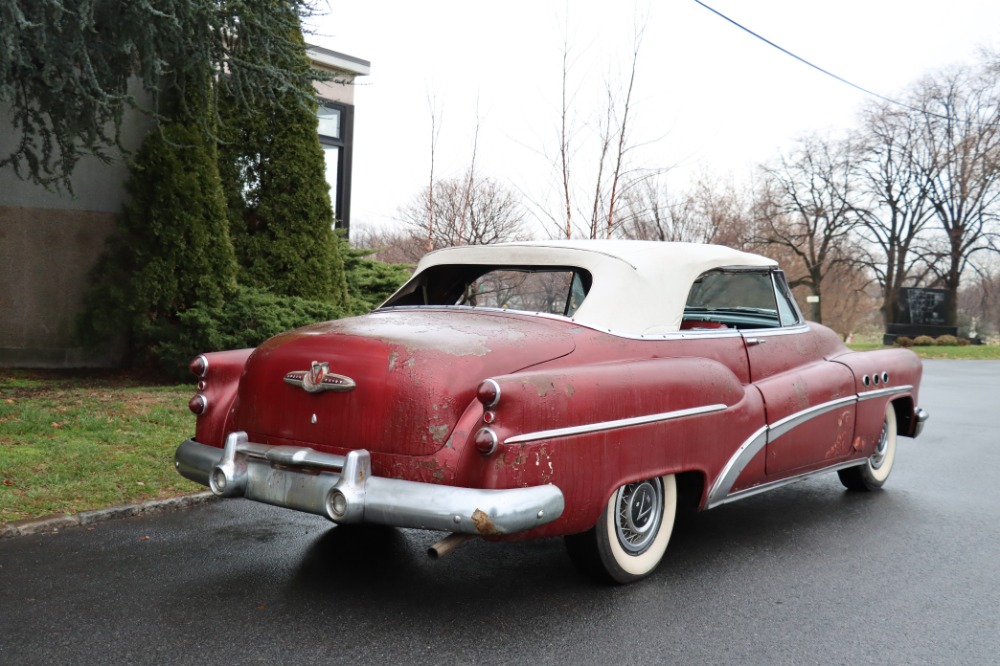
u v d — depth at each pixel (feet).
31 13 23.81
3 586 13.24
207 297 34.19
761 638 11.96
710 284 16.76
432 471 11.76
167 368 33.12
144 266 33.81
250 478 13.34
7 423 23.06
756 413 15.80
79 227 37.14
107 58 27.66
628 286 14.85
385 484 11.84
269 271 37.73
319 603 12.91
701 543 16.75
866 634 12.19
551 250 15.67
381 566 14.79
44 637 11.34
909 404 21.77
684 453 14.15
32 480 18.37
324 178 39.40
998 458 26.35
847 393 18.53
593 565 13.58
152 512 17.76
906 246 147.43
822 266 155.12
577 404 12.29
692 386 14.35
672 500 14.61
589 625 12.26
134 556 14.92
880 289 178.81
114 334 35.35
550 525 12.11
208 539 16.08
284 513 18.15
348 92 58.54
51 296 36.76
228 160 37.68
